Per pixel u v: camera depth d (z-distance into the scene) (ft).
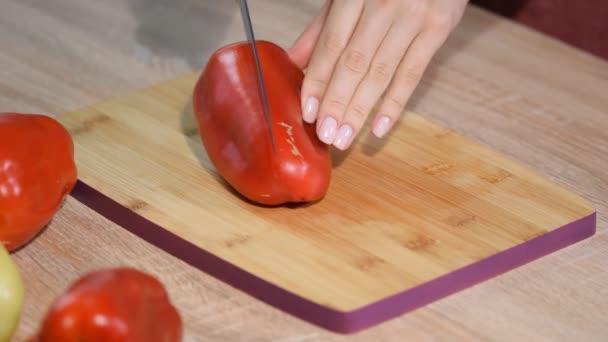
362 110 2.99
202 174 3.09
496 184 3.08
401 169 3.13
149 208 2.94
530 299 2.79
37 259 2.84
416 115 3.34
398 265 2.80
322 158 2.93
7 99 3.43
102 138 3.20
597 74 3.68
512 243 2.88
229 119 2.97
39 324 2.66
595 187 3.18
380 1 2.98
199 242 2.84
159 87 3.44
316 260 2.81
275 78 3.01
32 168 2.77
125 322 2.44
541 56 3.76
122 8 3.99
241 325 2.69
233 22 3.92
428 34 3.04
